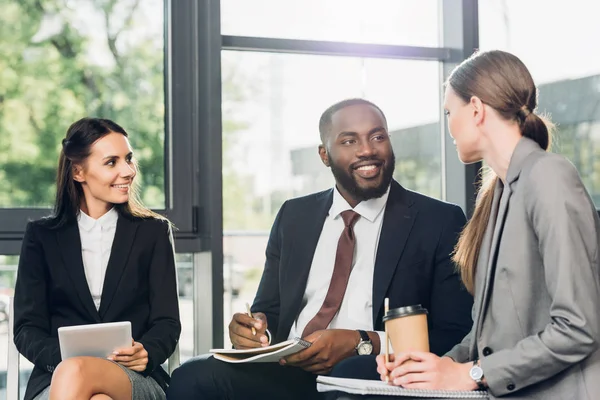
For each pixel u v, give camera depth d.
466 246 1.90
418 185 3.47
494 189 1.85
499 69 1.77
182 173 3.13
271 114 3.24
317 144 3.31
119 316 2.49
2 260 2.95
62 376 2.02
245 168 3.21
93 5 3.06
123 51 3.09
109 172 2.47
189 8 3.14
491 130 1.78
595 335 1.55
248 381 2.24
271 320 2.52
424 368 1.66
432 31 3.48
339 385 1.73
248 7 3.20
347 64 3.35
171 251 2.61
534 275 1.66
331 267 2.47
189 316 3.21
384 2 3.40
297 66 3.28
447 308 2.35
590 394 1.58
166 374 2.50
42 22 3.00
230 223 3.19
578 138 3.54
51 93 3.01
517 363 1.59
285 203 2.62
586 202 1.63
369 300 2.40
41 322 2.45
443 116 3.50
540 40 3.52
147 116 3.12
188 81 3.14
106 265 2.53
